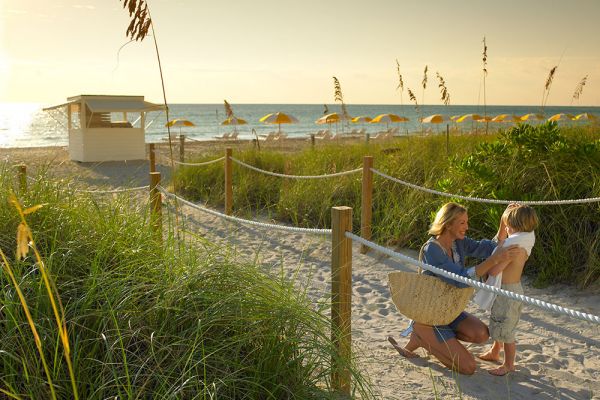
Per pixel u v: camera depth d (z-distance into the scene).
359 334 5.18
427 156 10.78
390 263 7.42
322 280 6.67
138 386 2.94
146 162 19.98
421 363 4.57
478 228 7.69
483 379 4.32
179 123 35.44
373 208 8.98
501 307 4.38
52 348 2.99
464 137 13.12
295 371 3.31
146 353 3.13
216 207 11.00
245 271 3.73
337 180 10.08
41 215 4.00
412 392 4.05
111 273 3.51
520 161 7.96
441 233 4.54
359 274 7.01
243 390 3.14
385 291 6.41
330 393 3.34
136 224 4.38
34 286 3.22
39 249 3.71
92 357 3.01
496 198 7.53
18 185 4.67
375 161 10.94
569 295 6.19
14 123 94.56
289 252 7.84
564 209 7.00
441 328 4.47
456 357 4.37
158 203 5.32
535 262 6.84
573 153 7.46
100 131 20.62
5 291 3.20
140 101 21.69
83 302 3.23
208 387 2.90
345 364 3.41
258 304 3.50
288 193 10.24
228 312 3.32
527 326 5.43
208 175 12.45
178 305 3.37
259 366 3.19
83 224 4.08
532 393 4.11
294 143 30.28
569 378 4.36
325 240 8.34
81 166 18.56
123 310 3.21
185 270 3.70
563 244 6.79
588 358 4.74
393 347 4.88
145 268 3.71
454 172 8.71
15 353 2.93
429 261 4.40
